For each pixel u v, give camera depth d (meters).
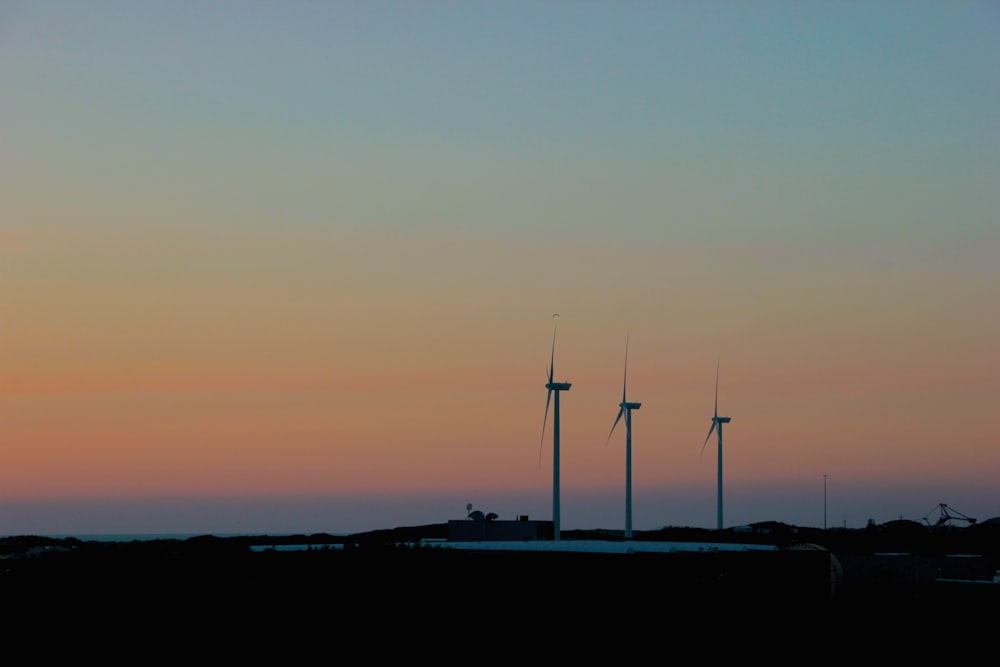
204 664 190.25
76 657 191.00
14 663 187.25
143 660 190.75
